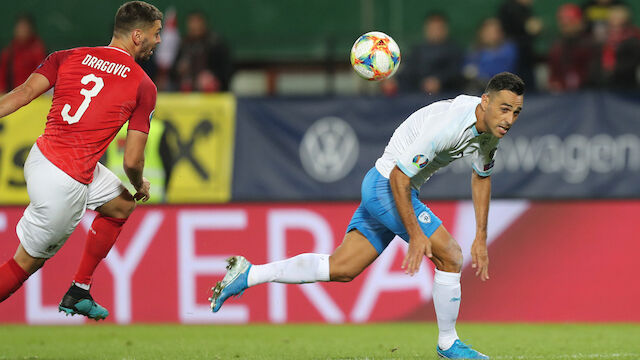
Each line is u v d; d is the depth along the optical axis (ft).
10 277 60.13
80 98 59.16
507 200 108.27
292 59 140.77
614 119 111.45
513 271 106.42
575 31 121.39
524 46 121.90
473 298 106.22
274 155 114.01
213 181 113.29
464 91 120.16
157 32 62.03
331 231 108.68
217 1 145.07
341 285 107.04
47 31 143.64
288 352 74.79
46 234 59.36
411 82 121.80
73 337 91.66
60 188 58.23
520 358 67.72
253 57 141.08
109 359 69.92
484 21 122.72
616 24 121.19
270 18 145.07
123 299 108.27
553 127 111.86
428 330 97.04
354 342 84.28
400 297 106.11
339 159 113.29
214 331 97.66
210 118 114.52
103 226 63.77
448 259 62.08
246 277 63.41
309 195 113.19
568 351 74.33
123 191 63.93
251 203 109.70
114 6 144.05
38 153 58.90
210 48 123.44
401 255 106.63
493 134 58.13
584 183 111.04
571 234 106.52
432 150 58.44
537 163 111.55
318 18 144.56
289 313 107.34
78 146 58.80
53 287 108.17
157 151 112.47
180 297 108.27
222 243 108.99
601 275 105.70
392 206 61.72
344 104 113.91
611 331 94.68
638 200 106.63
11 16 143.43
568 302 105.60
